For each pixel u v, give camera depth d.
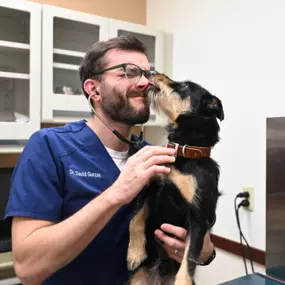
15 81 1.89
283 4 1.58
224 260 1.88
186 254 1.03
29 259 0.95
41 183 1.05
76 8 2.31
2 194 1.95
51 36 1.88
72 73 2.06
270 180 1.41
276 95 1.62
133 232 1.12
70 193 1.09
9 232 1.86
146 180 0.91
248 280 1.34
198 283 2.03
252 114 1.74
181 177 1.08
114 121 1.17
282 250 1.37
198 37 2.10
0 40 1.80
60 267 0.96
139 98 1.17
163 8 2.40
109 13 2.45
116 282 1.10
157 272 1.18
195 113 1.18
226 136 1.88
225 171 1.88
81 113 2.03
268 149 1.41
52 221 1.04
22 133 1.83
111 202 0.90
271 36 1.64
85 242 0.93
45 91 1.88
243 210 1.78
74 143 1.15
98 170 1.14
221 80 1.93
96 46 1.23
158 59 2.26
